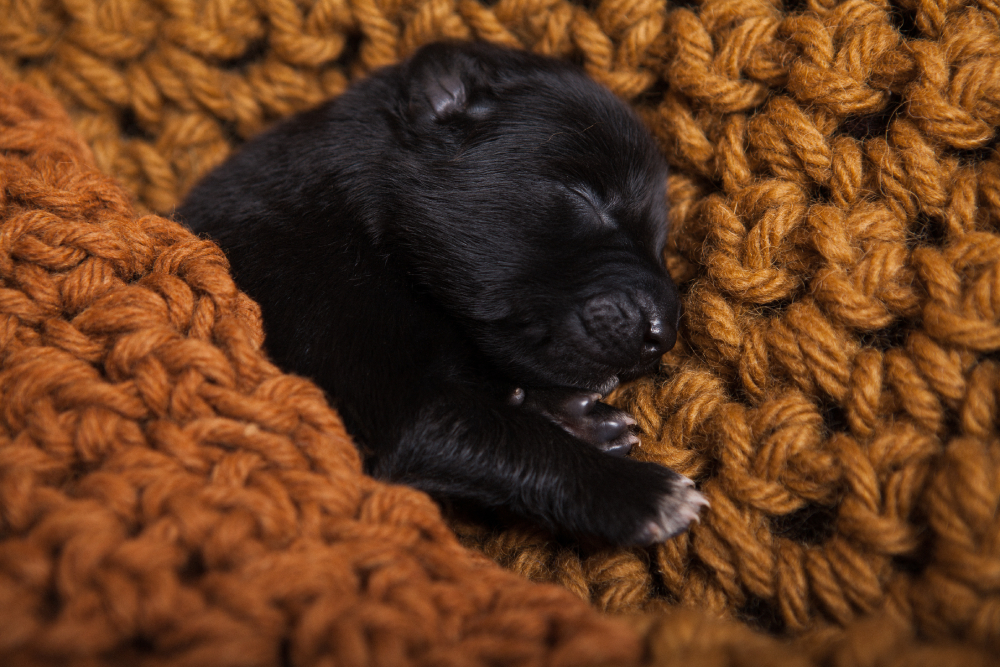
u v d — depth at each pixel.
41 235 0.25
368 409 0.28
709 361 0.28
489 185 0.30
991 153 0.26
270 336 0.28
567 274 0.29
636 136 0.30
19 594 0.21
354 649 0.21
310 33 0.32
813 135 0.28
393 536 0.23
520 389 0.30
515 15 0.32
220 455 0.23
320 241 0.29
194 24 0.32
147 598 0.21
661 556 0.27
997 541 0.23
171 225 0.27
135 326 0.24
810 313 0.26
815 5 0.28
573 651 0.22
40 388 0.23
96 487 0.22
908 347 0.25
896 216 0.27
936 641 0.23
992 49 0.26
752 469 0.26
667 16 0.30
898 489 0.25
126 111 0.33
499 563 0.28
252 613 0.21
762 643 0.23
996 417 0.24
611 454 0.28
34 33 0.32
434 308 0.30
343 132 0.30
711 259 0.28
